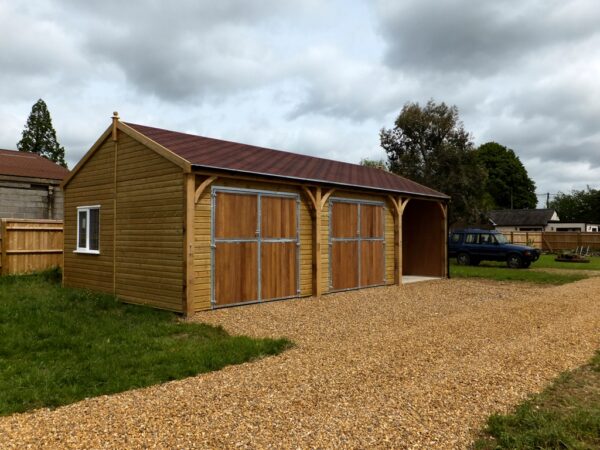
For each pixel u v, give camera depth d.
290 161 12.74
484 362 5.55
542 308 9.59
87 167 11.23
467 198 30.69
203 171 8.68
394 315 8.95
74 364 5.61
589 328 7.65
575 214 67.00
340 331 7.50
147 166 9.47
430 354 5.91
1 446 3.38
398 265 14.05
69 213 11.84
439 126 30.62
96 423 3.80
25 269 12.88
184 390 4.63
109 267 10.46
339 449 3.34
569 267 21.97
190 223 8.55
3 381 4.96
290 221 10.67
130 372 5.31
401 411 4.03
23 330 6.96
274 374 5.14
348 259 12.38
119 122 10.22
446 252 16.61
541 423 3.79
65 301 9.13
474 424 3.81
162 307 9.04
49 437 3.54
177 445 3.38
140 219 9.63
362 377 4.97
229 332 7.40
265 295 10.06
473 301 10.86
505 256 21.69
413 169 30.78
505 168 65.38
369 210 13.17
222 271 9.21
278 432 3.60
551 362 5.62
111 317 8.20
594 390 4.73
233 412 4.00
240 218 9.59
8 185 16.27
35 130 33.06
